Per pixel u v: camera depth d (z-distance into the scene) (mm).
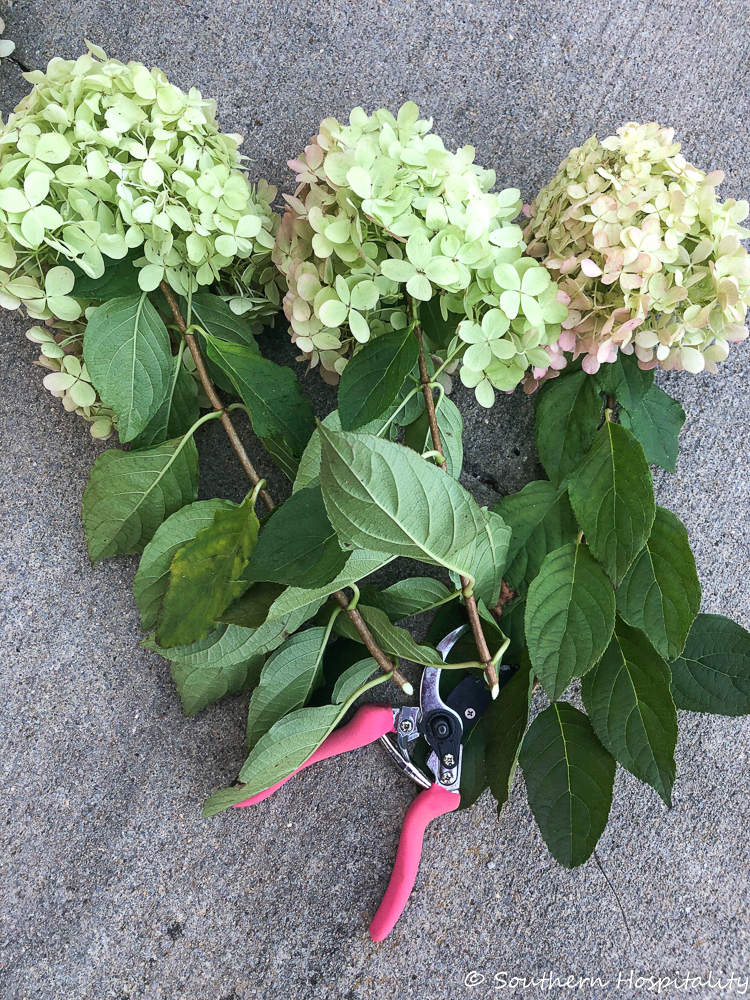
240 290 834
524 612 857
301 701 858
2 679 912
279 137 932
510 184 956
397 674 819
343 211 675
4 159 663
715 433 979
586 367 801
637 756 811
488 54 944
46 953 902
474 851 957
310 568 662
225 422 816
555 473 884
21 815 908
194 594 738
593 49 954
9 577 915
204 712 931
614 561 783
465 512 637
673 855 982
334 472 577
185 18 915
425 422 836
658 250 731
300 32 926
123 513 823
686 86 964
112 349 746
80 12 907
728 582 987
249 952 919
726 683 874
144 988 908
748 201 981
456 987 941
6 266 680
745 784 994
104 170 668
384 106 942
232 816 931
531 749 850
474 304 723
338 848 939
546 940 958
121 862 915
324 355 808
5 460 913
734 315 734
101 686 921
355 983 927
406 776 947
